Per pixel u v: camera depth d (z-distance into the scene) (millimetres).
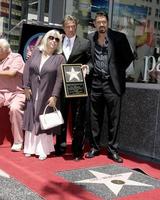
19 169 5516
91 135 6371
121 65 6047
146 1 7164
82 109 6082
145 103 6453
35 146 6168
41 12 9086
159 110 6258
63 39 6156
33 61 6105
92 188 4945
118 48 5957
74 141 6145
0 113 6660
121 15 7570
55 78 6000
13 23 10289
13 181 5062
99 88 6094
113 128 6180
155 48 6910
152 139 6355
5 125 6719
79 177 5344
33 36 7320
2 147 6656
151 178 5453
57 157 6246
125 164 6070
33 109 6074
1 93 6660
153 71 6797
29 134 6219
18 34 9547
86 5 8234
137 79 7012
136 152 6590
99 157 6359
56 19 8453
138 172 5680
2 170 5457
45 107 5977
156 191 4961
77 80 5891
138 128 6555
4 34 10242
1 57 6648
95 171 5629
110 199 4645
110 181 5238
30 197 4586
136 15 7336
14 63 6637
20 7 10102
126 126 6730
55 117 5875
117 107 6086
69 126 6957
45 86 5969
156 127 6297
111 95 6023
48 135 6168
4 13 10719
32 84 6078
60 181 5141
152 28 7012
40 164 5840
